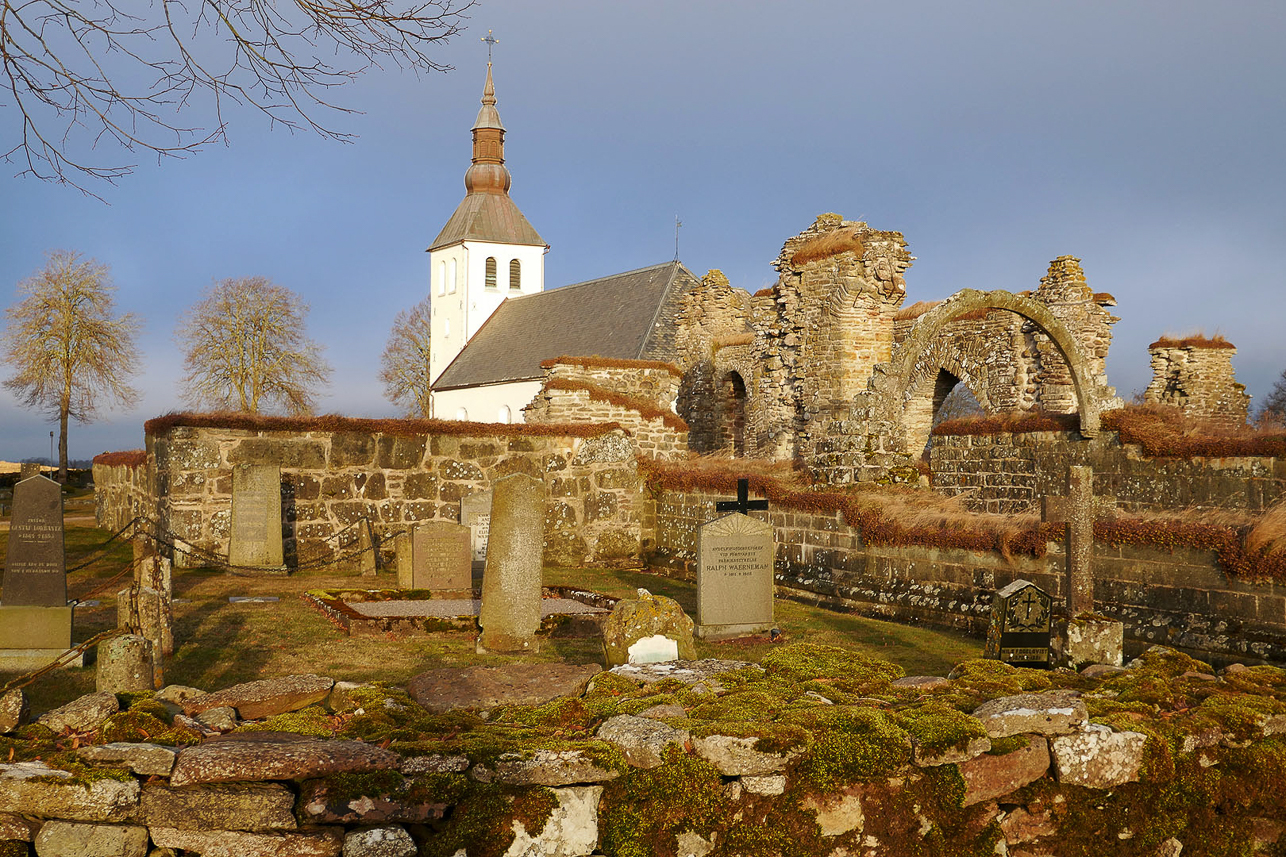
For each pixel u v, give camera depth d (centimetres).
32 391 5309
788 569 1523
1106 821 547
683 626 851
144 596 881
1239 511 1516
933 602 1236
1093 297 2745
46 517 919
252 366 6191
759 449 3150
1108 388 2058
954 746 514
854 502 1406
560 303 5822
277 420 1767
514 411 5350
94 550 1925
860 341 2338
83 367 5350
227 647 986
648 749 484
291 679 651
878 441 1541
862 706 571
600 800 482
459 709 638
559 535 1967
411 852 446
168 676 851
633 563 1978
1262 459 1723
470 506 1775
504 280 7488
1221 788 578
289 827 439
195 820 432
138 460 2078
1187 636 1005
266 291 6231
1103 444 2041
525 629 1005
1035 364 2817
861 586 1365
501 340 6156
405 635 1077
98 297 5362
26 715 510
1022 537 1136
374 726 549
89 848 420
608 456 1981
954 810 514
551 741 502
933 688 662
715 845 479
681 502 1892
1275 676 723
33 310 5250
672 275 4681
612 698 613
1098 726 559
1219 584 992
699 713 557
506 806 462
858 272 2320
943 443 2517
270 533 1644
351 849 437
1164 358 3312
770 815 489
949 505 1365
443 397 6184
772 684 646
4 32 681
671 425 2216
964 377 3019
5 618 902
